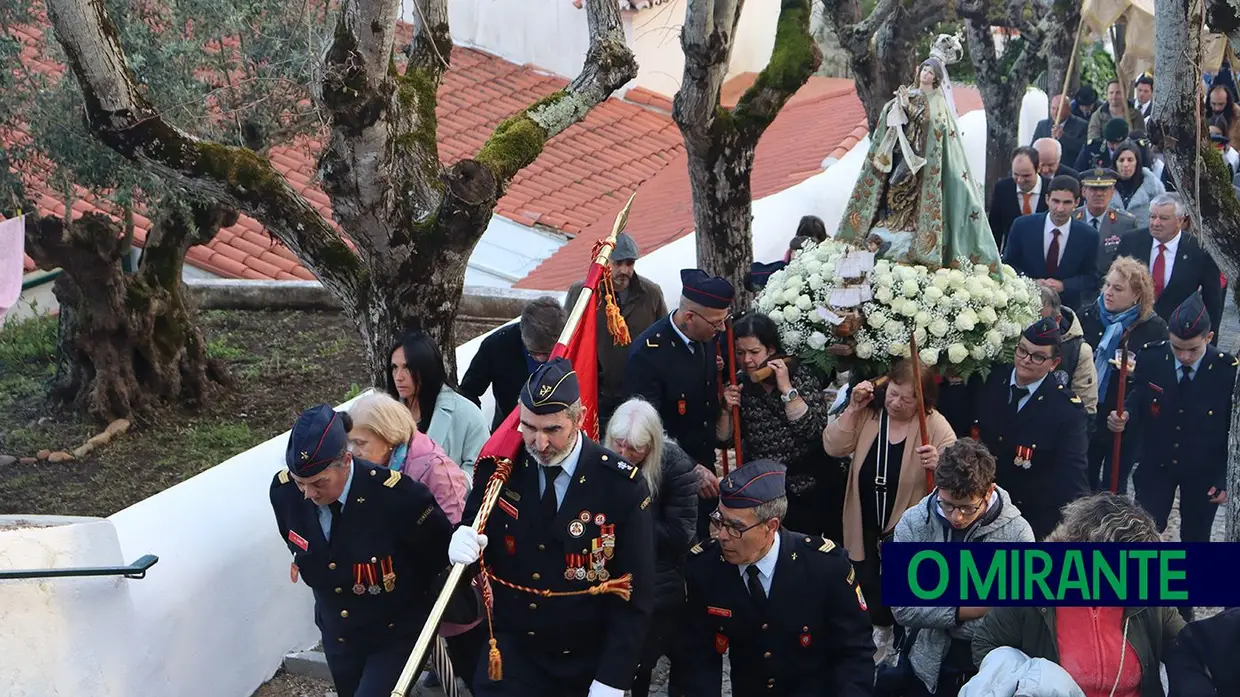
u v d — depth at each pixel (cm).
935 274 661
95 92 576
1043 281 824
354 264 644
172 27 837
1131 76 1517
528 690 431
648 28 1725
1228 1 526
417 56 714
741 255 848
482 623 484
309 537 446
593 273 538
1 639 467
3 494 822
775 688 434
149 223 1111
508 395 645
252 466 638
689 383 587
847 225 700
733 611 421
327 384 1009
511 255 1292
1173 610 407
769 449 579
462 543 402
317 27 855
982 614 437
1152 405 654
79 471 859
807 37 831
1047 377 565
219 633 574
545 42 1772
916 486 538
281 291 1170
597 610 426
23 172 865
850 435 553
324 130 890
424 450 498
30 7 863
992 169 1393
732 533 405
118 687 509
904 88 675
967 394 638
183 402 952
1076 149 1411
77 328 904
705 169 823
